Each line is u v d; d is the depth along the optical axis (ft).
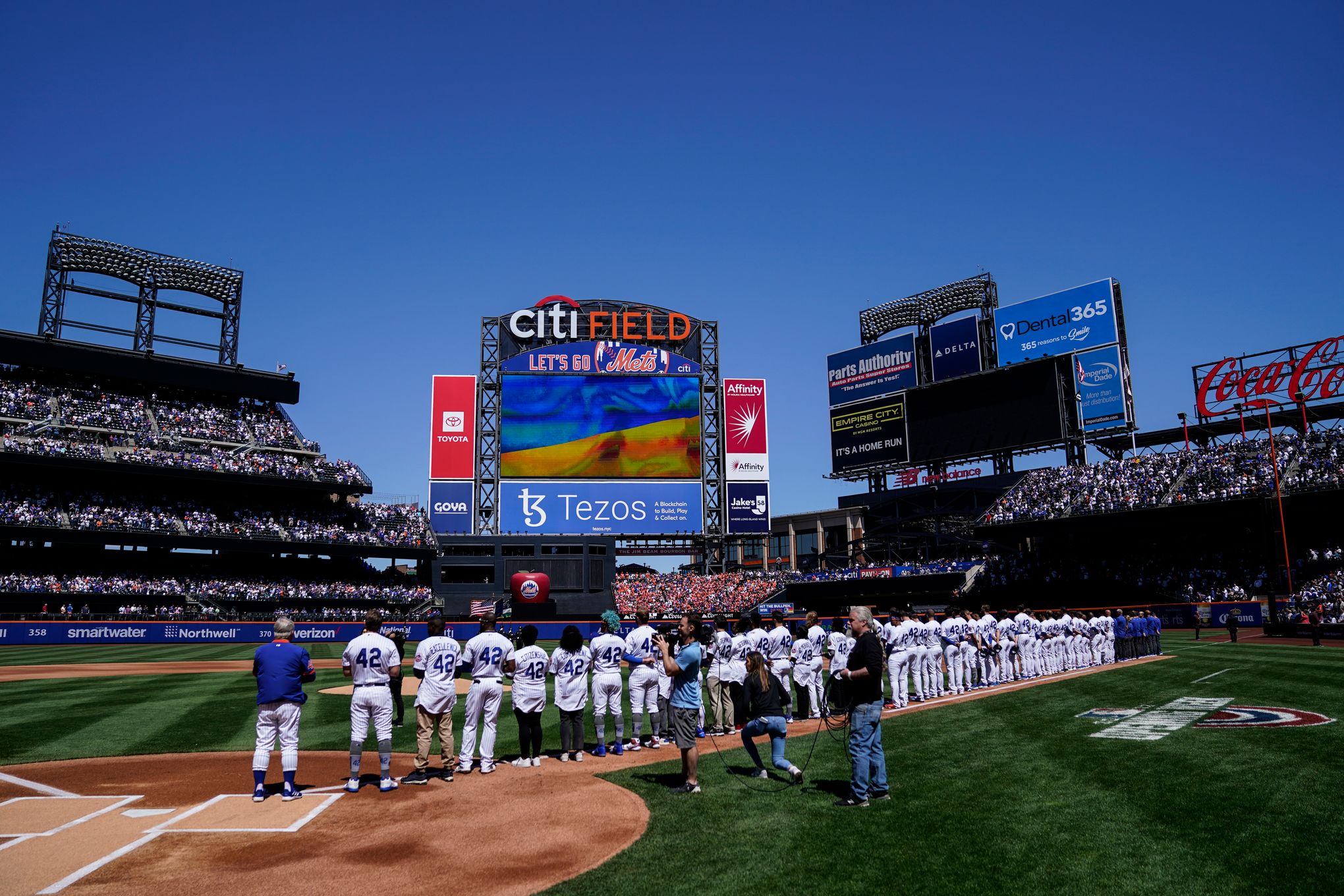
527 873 27.02
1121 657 99.04
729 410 238.68
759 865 26.78
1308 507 163.02
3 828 32.35
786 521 291.17
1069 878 24.97
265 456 219.61
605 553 225.76
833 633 60.13
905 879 25.21
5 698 74.90
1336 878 24.40
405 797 36.99
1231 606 161.48
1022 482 209.87
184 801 36.50
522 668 42.98
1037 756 41.63
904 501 233.35
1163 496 181.78
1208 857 26.35
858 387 240.53
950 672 70.23
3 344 192.75
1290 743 43.24
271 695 36.50
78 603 174.19
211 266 223.92
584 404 231.71
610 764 43.29
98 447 189.47
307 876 26.94
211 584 190.29
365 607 204.33
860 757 33.37
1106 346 201.26
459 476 226.99
